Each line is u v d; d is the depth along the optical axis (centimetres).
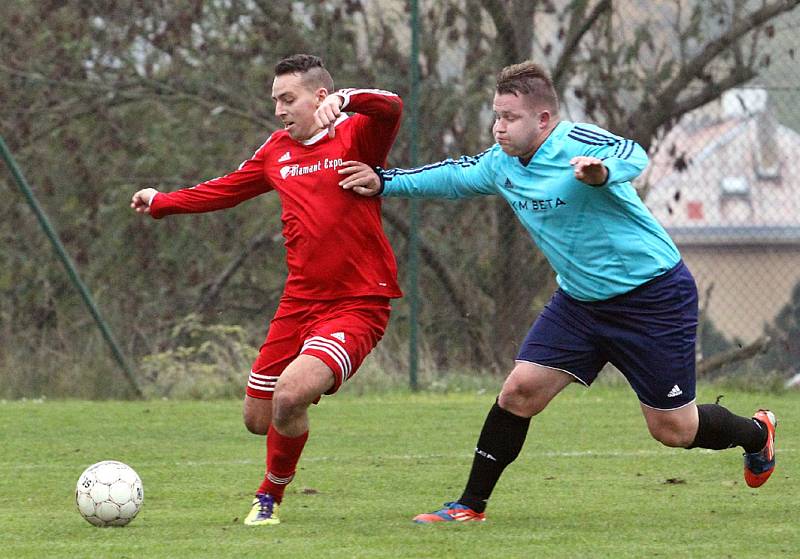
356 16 3575
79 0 3675
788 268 3553
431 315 3359
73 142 3722
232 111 3716
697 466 1912
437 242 3403
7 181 3684
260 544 1287
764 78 3400
